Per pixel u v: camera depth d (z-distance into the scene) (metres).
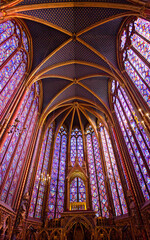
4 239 10.23
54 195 17.33
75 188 18.00
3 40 11.15
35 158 16.50
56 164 19.91
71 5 12.15
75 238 13.22
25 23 13.64
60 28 13.73
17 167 12.94
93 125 22.23
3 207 10.16
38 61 15.18
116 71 14.58
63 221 13.76
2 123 10.38
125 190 13.54
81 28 14.12
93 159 20.23
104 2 11.65
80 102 21.62
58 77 17.66
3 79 10.90
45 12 12.52
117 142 15.50
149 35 10.67
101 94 19.06
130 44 13.36
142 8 10.11
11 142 12.05
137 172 12.10
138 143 12.18
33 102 17.17
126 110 14.56
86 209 15.36
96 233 12.88
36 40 14.81
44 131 19.91
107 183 16.98
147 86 10.69
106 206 15.81
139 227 10.63
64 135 23.42
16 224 11.60
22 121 14.31
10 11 10.59
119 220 13.49
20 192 12.84
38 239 13.27
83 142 22.22
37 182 16.41
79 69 17.75
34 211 14.70
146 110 10.67
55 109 21.91
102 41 14.95
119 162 15.37
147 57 10.83
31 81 14.56
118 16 12.52
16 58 13.00
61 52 15.68
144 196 11.07
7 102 11.33
